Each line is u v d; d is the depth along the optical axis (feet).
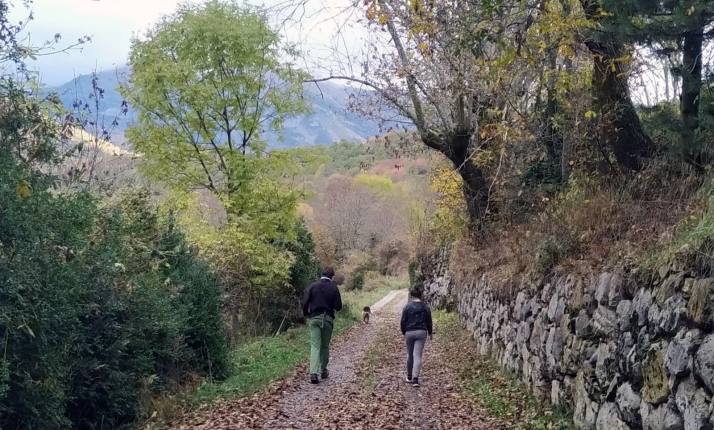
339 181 234.38
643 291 18.93
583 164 35.99
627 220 25.16
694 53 24.21
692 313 15.40
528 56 30.66
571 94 38.09
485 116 51.21
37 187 22.43
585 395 22.95
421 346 34.53
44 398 20.48
